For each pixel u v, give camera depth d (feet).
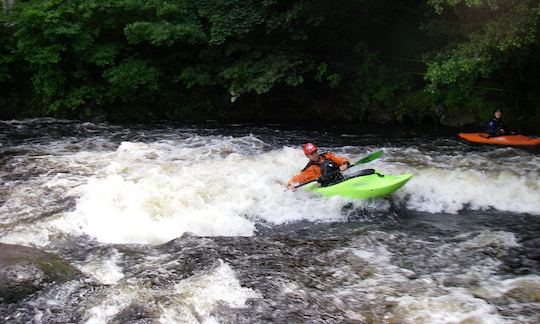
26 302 13.52
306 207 23.24
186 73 48.29
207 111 50.37
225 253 17.60
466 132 39.47
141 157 30.68
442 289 15.06
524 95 39.22
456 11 36.52
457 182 25.72
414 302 14.24
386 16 47.98
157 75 47.55
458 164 28.99
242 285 15.23
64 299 13.85
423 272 16.34
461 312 13.62
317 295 14.74
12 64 49.06
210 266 16.38
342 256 17.63
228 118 50.11
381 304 14.20
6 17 49.14
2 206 21.53
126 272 15.81
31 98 49.11
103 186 23.72
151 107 49.93
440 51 40.16
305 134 40.29
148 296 14.25
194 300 14.19
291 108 50.03
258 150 33.50
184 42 48.37
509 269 16.55
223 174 26.68
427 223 21.40
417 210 23.25
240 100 50.16
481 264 16.96
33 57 46.06
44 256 15.19
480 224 21.16
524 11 29.81
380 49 49.52
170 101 49.96
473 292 14.83
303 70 45.34
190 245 18.11
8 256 14.53
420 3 45.62
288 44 46.32
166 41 45.78
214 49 48.34
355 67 48.08
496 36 31.42
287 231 20.67
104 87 48.65
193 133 40.52
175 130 42.04
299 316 13.66
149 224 20.48
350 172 28.04
